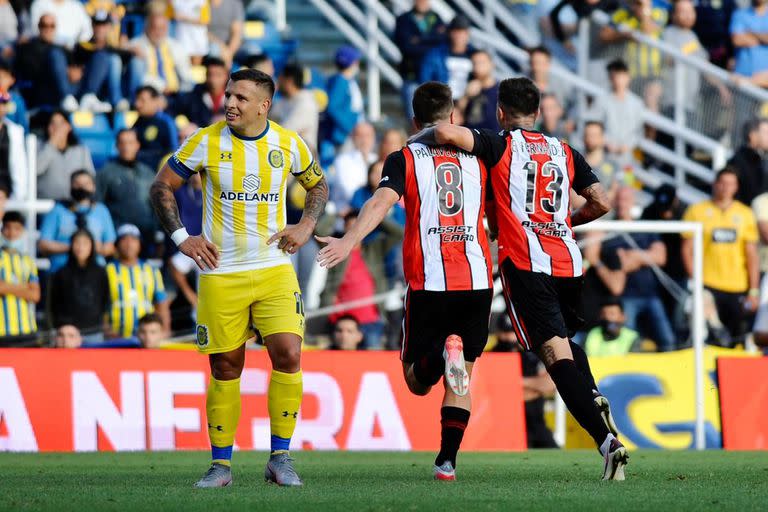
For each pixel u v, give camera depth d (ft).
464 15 179.01
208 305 62.59
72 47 159.74
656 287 133.28
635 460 95.30
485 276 65.67
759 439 120.47
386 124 165.58
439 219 65.21
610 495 57.06
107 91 155.74
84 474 75.82
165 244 131.85
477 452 110.63
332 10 180.86
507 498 55.26
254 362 112.06
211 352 62.69
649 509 50.65
